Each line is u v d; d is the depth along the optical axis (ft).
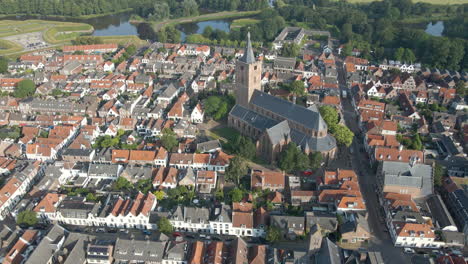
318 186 581.12
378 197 578.25
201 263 448.24
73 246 467.11
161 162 648.79
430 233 479.41
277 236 481.46
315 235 437.99
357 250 460.55
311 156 625.00
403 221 495.00
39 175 643.04
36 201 547.49
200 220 513.04
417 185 551.59
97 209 533.55
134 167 614.34
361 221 497.46
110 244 471.21
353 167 650.43
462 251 480.23
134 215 517.14
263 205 549.13
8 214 558.15
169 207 554.46
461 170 611.88
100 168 621.31
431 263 449.89
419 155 623.36
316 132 628.69
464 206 526.16
